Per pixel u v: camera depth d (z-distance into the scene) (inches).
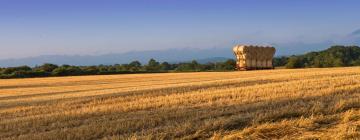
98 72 3538.4
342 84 808.3
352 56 4458.7
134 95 839.1
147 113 551.2
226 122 438.6
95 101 762.8
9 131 480.4
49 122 528.1
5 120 560.7
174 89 949.2
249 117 466.0
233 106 578.6
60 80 2315.5
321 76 1169.4
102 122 486.3
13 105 769.6
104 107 639.8
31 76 3221.0
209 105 600.4
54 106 714.8
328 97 617.0
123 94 876.0
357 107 514.0
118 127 446.6
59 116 564.4
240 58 3531.0
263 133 403.9
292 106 528.7
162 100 695.7
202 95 730.2
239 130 419.2
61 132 436.1
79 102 763.4
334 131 402.0
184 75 2388.0
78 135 417.7
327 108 504.1
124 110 599.5
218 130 418.0
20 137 427.8
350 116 451.2
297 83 885.2
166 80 1820.9
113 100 761.0
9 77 3090.6
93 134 424.8
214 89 897.5
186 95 749.9
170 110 565.9
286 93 687.7
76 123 501.4
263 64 3572.8
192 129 418.3
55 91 1294.3
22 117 587.2
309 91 702.5
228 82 1110.4
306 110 494.9
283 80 1090.7
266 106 551.5
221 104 604.4
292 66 3843.5
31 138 417.7
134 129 441.7
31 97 1034.7
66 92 1202.0
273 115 467.2
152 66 4815.5
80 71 3449.8
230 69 4402.1
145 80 1939.0
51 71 3627.0
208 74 2373.3
